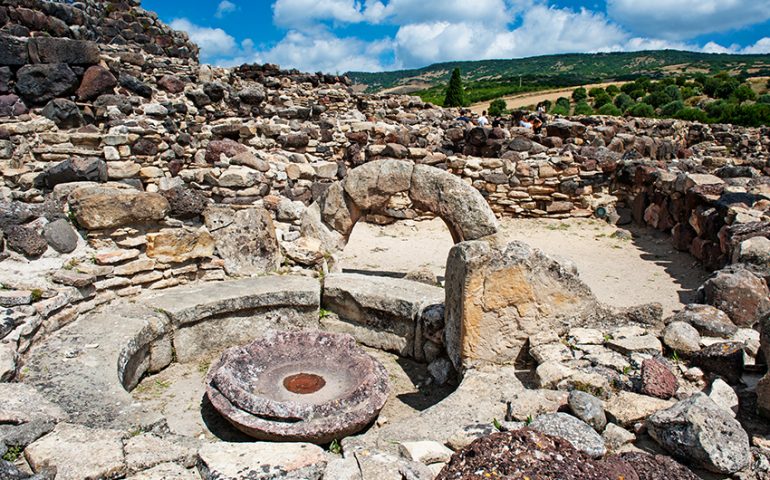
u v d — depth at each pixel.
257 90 9.22
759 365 3.47
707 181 7.62
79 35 8.48
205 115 8.66
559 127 11.33
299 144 8.66
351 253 8.18
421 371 4.89
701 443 2.63
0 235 4.42
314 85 13.96
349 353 4.49
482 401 3.54
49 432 2.83
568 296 4.12
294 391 4.11
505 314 4.03
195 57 14.27
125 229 5.11
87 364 3.74
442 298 5.09
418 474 2.56
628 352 3.71
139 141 6.59
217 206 5.76
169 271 5.31
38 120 6.14
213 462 2.65
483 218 5.50
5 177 5.47
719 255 6.50
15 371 3.46
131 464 2.62
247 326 5.13
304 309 5.32
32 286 4.23
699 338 3.78
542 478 2.27
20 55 6.14
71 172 5.63
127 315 4.55
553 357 3.78
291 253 5.96
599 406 3.06
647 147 11.84
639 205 9.38
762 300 4.40
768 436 2.91
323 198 6.13
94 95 6.79
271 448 2.79
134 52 9.69
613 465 2.47
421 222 9.85
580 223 9.63
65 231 4.82
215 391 3.88
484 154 10.66
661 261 7.51
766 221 5.94
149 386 4.42
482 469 2.32
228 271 5.64
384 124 10.55
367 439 3.16
